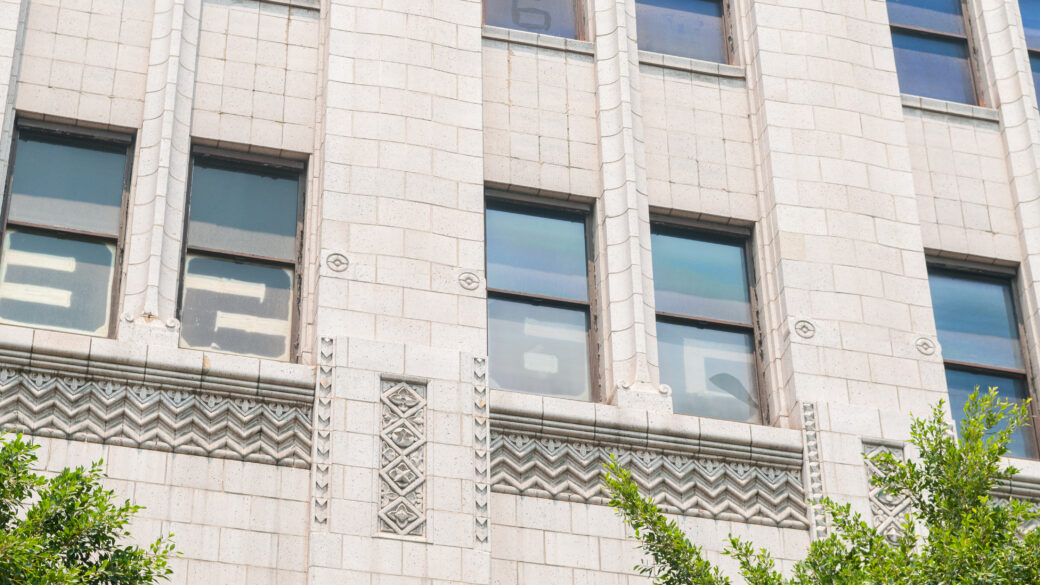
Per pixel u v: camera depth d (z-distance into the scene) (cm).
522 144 3216
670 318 3153
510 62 3288
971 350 3297
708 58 3475
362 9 3203
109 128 3028
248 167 3081
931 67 3628
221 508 2666
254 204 3048
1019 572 2291
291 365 2794
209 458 2706
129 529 2605
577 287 3136
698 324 3161
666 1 3512
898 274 3209
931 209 3391
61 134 3019
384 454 2741
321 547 2634
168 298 2864
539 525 2791
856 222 3241
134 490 2645
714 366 3131
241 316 2945
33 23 3072
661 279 3189
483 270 2994
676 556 2441
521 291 3108
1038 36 3697
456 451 2775
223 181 3055
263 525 2667
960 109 3519
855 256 3203
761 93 3356
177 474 2678
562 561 2767
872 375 3073
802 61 3406
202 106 3084
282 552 2653
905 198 3309
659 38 3469
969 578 2280
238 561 2628
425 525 2697
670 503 2878
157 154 2980
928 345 3141
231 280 2969
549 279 3133
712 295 3198
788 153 3284
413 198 3022
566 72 3312
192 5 3153
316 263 2945
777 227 3198
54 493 2166
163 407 2723
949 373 3259
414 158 3066
